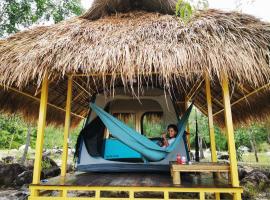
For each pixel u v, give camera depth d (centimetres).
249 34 351
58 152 1427
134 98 491
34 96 482
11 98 459
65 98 572
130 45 347
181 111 657
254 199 561
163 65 315
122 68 320
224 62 314
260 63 323
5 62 351
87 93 606
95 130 480
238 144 1523
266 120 523
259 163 1236
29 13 884
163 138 450
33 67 333
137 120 484
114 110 491
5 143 1598
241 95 497
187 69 315
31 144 1603
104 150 464
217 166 320
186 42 345
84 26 412
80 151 463
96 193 313
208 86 452
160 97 488
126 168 434
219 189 301
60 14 950
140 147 392
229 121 329
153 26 390
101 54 335
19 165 714
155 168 431
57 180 378
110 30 397
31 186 326
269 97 462
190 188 303
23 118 531
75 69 326
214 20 375
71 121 673
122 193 561
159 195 528
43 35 394
